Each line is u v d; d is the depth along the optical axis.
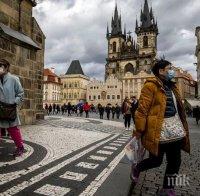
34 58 15.65
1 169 5.48
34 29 18.14
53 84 110.31
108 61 119.75
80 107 36.66
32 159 6.50
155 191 4.71
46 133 11.68
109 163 6.50
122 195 4.22
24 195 4.13
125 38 123.06
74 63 122.69
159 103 4.04
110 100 108.38
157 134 3.94
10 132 6.70
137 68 113.19
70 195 4.22
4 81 6.50
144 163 4.34
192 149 9.66
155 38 115.69
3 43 13.02
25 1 16.38
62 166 6.00
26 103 15.03
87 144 9.30
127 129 16.56
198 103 50.06
